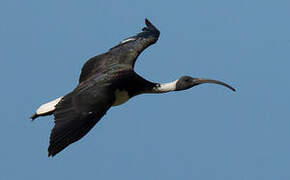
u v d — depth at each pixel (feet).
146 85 65.77
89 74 64.18
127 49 67.00
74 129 55.01
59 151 53.98
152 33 69.97
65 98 56.85
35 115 60.59
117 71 63.26
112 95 58.49
